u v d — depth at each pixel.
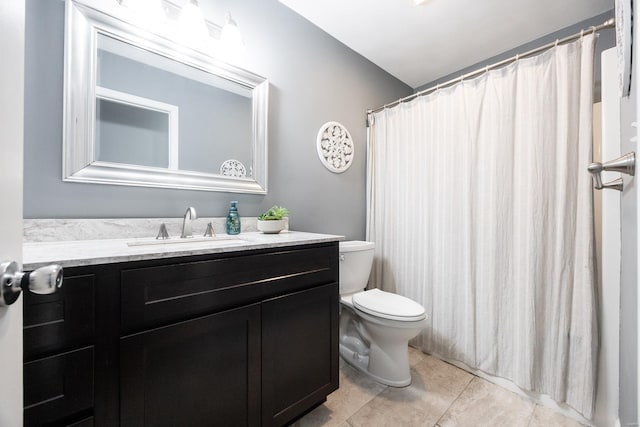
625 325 0.69
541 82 1.43
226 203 1.50
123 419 0.75
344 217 2.13
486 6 1.66
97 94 1.13
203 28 1.32
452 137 1.77
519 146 1.50
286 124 1.75
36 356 0.63
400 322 1.43
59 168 1.04
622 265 0.73
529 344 1.43
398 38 1.99
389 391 1.50
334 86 2.01
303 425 1.25
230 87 1.51
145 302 0.79
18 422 0.42
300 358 1.20
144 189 1.24
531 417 1.32
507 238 1.54
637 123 0.40
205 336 0.91
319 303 1.28
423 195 1.93
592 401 1.25
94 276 0.71
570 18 1.74
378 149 2.22
